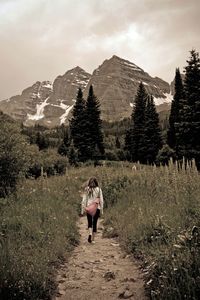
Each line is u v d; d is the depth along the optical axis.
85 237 12.48
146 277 7.25
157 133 77.44
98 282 7.55
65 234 11.22
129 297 6.64
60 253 9.20
